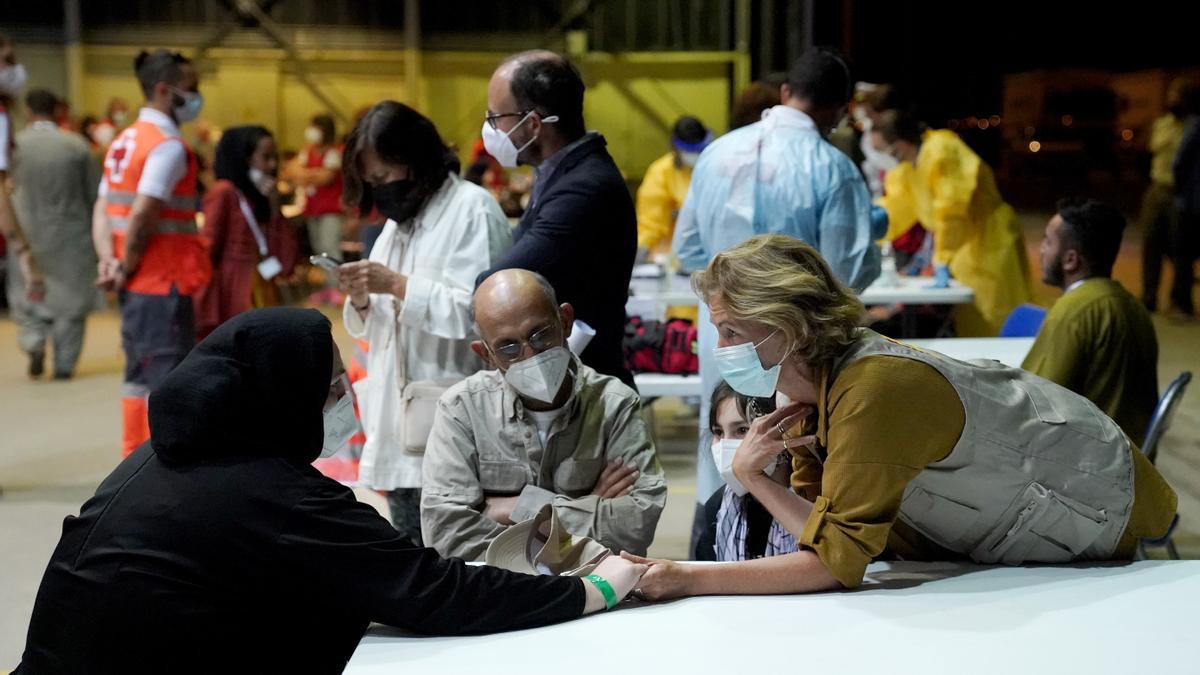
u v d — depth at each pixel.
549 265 2.85
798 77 3.55
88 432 6.27
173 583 1.70
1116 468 1.99
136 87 13.86
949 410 1.85
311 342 1.78
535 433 2.43
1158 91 23.81
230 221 5.29
